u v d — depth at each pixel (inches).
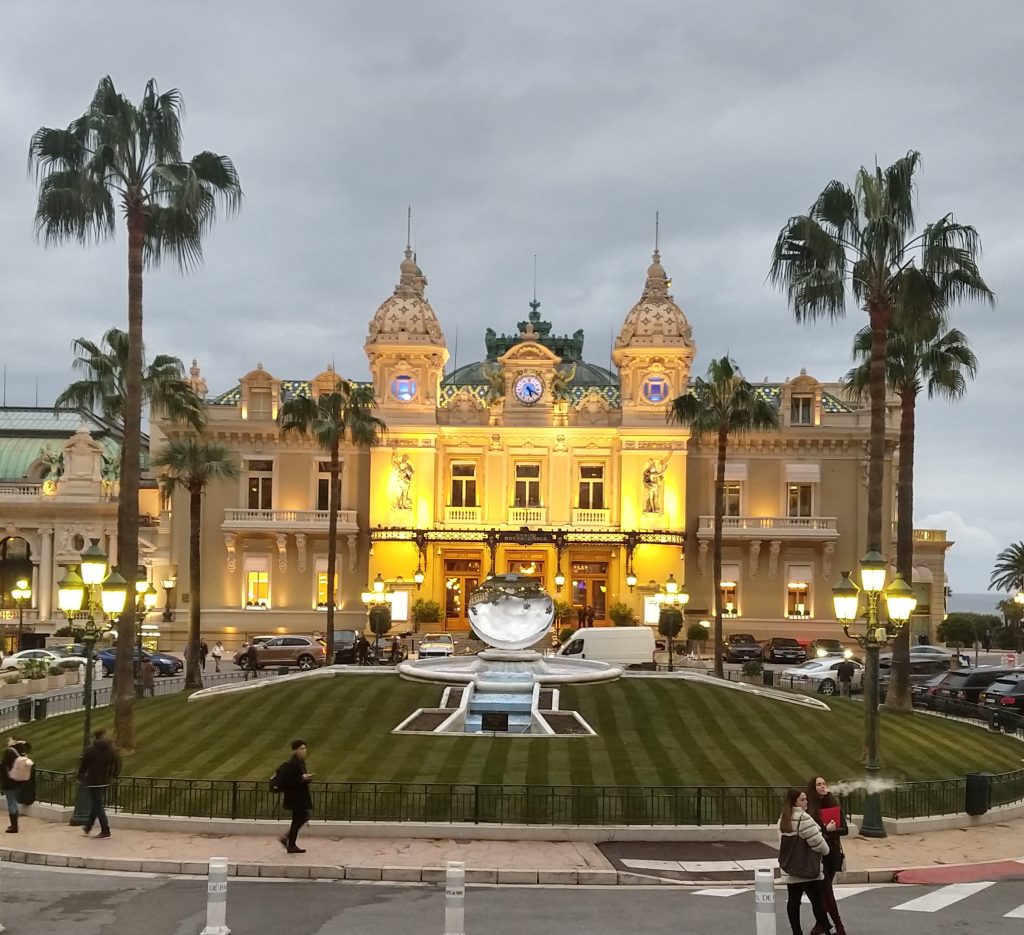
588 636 2493.8
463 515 3272.6
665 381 3218.5
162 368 2299.5
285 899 864.9
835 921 741.3
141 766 1338.6
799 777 1291.8
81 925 784.3
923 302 1582.2
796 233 1614.2
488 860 986.7
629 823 1104.2
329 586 2416.3
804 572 3282.5
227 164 1608.0
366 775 1261.1
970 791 1195.3
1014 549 4325.8
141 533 3595.0
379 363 3250.5
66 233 1544.0
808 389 3297.2
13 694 2242.9
